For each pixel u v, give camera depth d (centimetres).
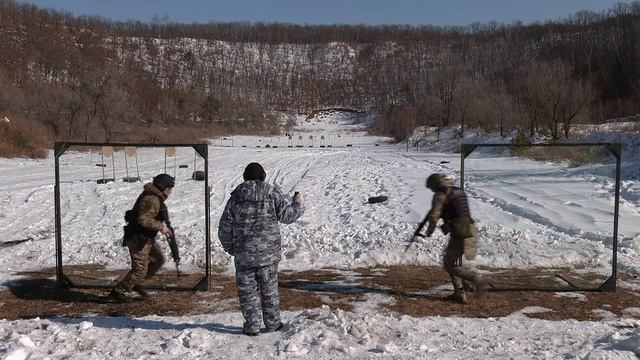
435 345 524
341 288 754
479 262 888
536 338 551
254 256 536
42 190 1867
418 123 6525
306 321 556
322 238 1041
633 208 1351
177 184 2083
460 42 14575
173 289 747
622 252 930
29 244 1034
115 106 4753
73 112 4559
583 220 1206
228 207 543
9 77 5991
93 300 700
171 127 6988
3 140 3381
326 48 16500
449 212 688
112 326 582
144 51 13550
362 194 1759
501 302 697
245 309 540
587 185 1766
